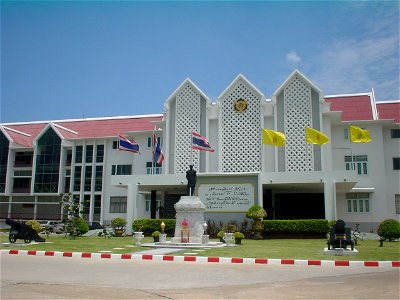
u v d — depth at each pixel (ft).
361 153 122.72
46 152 162.40
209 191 104.12
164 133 127.85
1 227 165.58
